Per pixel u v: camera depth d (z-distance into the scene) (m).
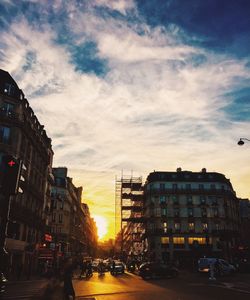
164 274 28.55
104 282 24.22
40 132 46.06
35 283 22.86
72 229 81.50
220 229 64.00
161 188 66.31
